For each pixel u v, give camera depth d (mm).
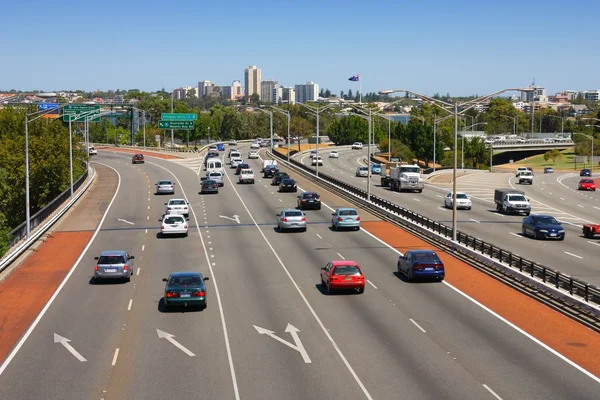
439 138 162625
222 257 45719
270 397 21141
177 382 22625
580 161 177000
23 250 47312
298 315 31172
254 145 170125
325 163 135875
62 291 36688
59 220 61938
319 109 96938
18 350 26531
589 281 37656
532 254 46594
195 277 32500
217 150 146625
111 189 86938
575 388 21781
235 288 36812
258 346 26547
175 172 109000
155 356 25453
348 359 24844
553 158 188375
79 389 22125
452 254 45938
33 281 39156
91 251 48312
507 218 65938
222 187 88875
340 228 56938
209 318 30797
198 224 60312
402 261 39312
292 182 83938
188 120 150500
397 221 59875
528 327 29047
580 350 25859
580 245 50656
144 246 50094
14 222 79500
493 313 31375
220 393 21547
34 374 23672
